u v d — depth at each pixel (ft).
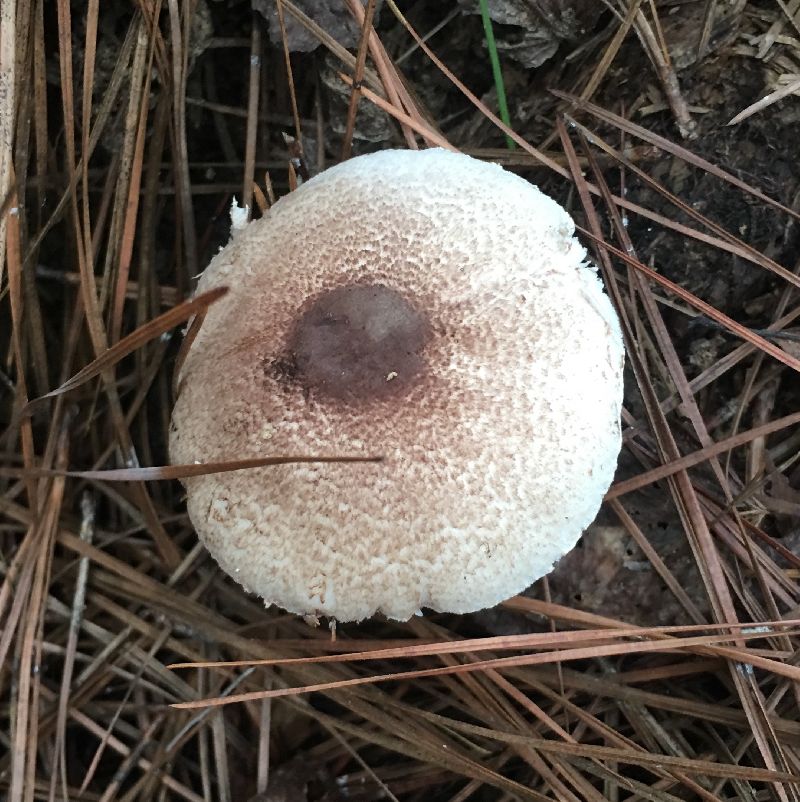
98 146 0.58
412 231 0.46
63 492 0.55
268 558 0.42
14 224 0.48
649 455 0.53
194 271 0.59
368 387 0.43
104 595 0.55
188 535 0.57
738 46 0.54
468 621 0.54
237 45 0.59
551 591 0.54
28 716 0.50
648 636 0.50
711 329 0.55
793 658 0.47
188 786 0.52
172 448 0.46
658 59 0.54
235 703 0.53
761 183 0.54
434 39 0.59
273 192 0.62
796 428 0.54
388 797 0.51
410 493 0.41
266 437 0.43
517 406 0.42
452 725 0.47
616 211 0.55
